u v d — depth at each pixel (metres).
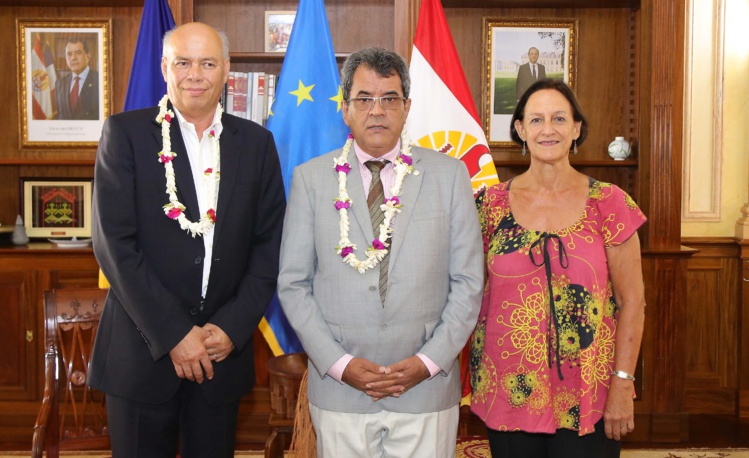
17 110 4.02
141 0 3.87
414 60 3.32
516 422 1.95
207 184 2.10
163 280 2.04
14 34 3.99
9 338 3.71
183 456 2.18
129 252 1.98
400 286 1.89
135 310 1.97
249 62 3.97
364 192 1.98
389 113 1.92
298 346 3.23
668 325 3.76
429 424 1.91
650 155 3.77
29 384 3.74
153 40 3.25
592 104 4.08
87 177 4.05
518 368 1.95
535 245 1.96
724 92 4.22
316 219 1.97
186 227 2.02
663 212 3.77
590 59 4.07
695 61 4.21
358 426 1.90
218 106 2.18
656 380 3.79
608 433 1.95
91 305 2.46
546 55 4.04
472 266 1.96
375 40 4.03
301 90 3.20
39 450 2.19
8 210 4.05
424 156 2.05
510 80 4.04
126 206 2.01
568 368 1.94
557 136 1.98
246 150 2.17
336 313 1.91
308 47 3.22
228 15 3.98
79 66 4.00
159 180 2.05
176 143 2.09
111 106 4.02
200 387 2.10
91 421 3.66
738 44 4.21
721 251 4.24
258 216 2.20
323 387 1.93
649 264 3.75
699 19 4.20
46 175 4.07
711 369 4.29
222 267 2.07
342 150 2.05
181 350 1.96
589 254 1.94
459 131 3.27
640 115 3.87
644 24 3.81
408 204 1.94
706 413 4.29
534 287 1.95
